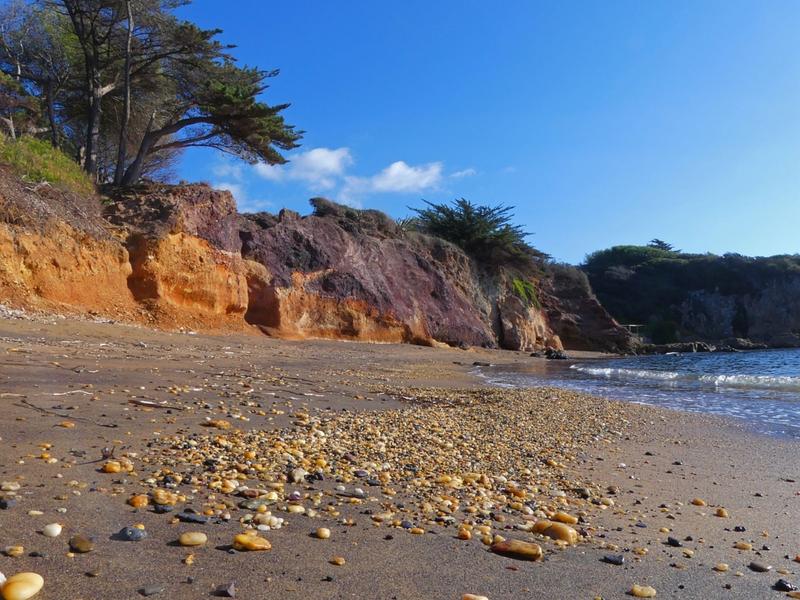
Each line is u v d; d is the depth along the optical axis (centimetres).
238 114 2231
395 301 2914
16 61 2441
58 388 658
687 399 1328
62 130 2730
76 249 1559
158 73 2408
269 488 398
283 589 247
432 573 284
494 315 4109
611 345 5072
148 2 2264
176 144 2386
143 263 1777
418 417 812
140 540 279
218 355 1370
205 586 239
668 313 7681
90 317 1482
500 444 678
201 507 338
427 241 3772
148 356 1117
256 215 2531
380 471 489
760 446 755
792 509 474
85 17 2319
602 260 8981
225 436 541
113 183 2156
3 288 1321
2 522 279
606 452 687
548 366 2595
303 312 2414
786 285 7400
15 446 423
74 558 250
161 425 557
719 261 7981
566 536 361
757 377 1941
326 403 864
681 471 607
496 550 321
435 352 2664
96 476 375
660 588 296
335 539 317
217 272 2008
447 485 469
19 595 208
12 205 1412
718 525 423
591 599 272
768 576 322
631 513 444
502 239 4147
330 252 2669
